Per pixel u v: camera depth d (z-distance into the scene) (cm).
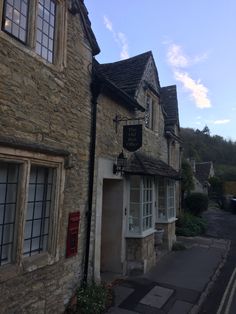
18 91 446
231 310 650
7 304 429
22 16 475
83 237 639
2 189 447
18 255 448
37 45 510
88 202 654
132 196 880
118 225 834
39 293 494
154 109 1164
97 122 693
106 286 705
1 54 417
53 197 538
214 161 6481
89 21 640
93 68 664
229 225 2016
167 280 811
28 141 465
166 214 1175
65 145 566
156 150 1170
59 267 549
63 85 558
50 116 520
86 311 562
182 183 2098
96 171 691
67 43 573
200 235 1560
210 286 787
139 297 684
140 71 995
